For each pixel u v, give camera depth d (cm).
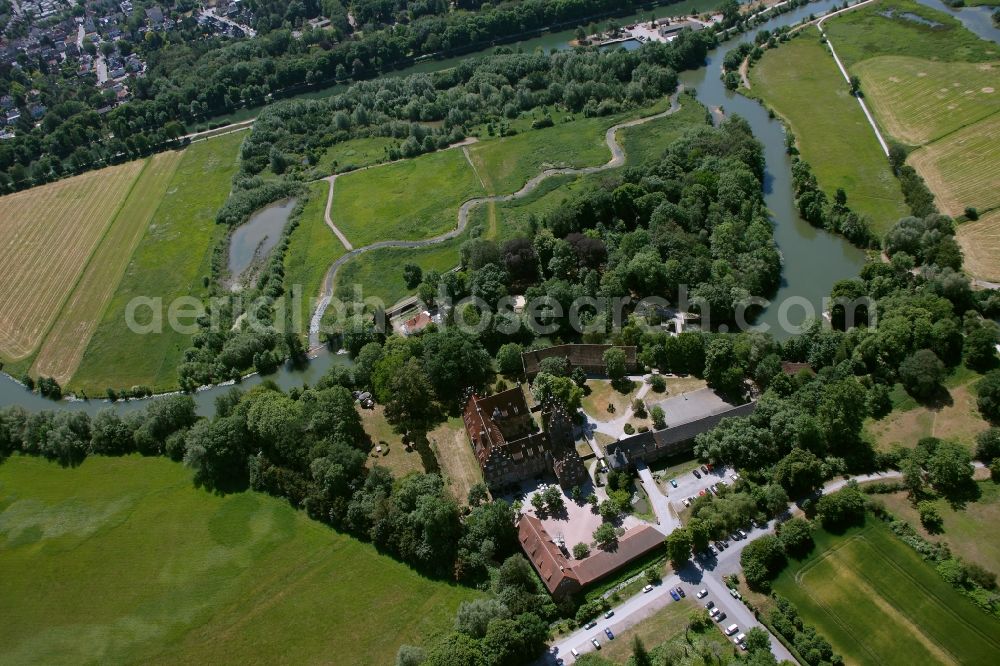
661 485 19288
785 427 19112
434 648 15638
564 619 16475
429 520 17888
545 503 19175
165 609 18350
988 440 18188
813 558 16850
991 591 15675
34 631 18350
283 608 17862
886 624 15488
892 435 19438
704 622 15862
